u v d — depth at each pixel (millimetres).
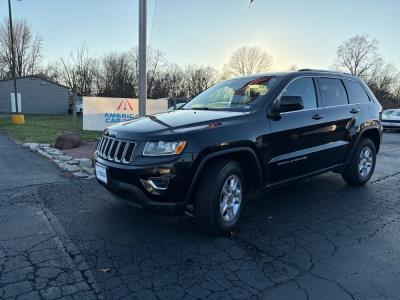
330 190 6004
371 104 6316
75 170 6969
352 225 4445
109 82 62188
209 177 3848
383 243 3932
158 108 13234
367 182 6598
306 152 4906
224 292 2934
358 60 69250
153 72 63531
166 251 3645
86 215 4605
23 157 8922
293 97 4598
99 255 3533
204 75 69188
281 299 2852
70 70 63375
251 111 4355
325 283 3096
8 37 62875
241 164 4344
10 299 2781
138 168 3664
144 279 3109
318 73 5395
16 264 3324
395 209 5070
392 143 14469
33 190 5715
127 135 3896
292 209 5012
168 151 3629
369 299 2873
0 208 4844
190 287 2998
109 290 2930
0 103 43219
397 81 66812
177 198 3691
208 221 3879
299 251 3705
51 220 4422
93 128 13359
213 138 3807
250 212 4875
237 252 3652
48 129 17703
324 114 5207
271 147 4395
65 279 3084
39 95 45375
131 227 4234
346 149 5715
